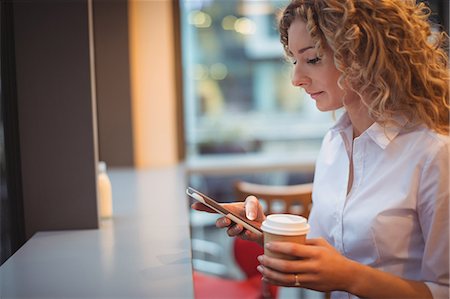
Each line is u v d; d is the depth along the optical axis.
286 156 3.65
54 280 1.09
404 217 1.17
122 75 3.00
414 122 1.20
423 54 1.16
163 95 3.12
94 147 1.49
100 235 1.45
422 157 1.14
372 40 1.13
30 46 1.45
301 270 0.97
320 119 3.76
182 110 3.45
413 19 1.17
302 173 3.51
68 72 1.47
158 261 1.20
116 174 2.82
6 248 1.46
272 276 1.00
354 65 1.14
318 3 1.15
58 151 1.49
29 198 1.49
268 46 3.65
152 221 1.63
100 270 1.14
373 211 1.19
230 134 3.68
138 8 3.01
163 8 3.04
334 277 0.99
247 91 3.68
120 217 1.69
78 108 1.48
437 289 1.06
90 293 1.01
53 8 1.45
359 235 1.21
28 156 1.48
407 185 1.16
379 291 1.02
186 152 3.53
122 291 1.02
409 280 1.07
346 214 1.26
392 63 1.15
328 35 1.14
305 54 1.21
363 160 1.27
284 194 2.20
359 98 1.25
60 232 1.49
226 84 3.64
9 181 1.47
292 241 1.00
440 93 1.20
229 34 3.59
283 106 3.74
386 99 1.15
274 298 1.91
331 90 1.22
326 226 1.34
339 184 1.33
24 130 1.47
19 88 1.46
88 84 1.47
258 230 1.16
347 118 1.37
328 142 1.44
